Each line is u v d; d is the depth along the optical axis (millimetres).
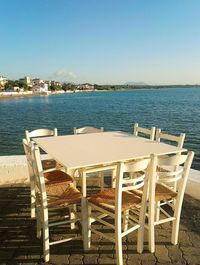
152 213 3340
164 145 4164
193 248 3471
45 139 4668
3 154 15055
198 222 4074
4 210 4496
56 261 3250
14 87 135000
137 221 3463
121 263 3129
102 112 41562
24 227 3996
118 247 3104
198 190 4727
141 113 37812
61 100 87688
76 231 3887
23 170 5699
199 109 41125
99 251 3430
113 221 4172
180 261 3225
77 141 4465
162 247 3502
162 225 4012
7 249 3492
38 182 3346
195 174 5016
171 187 4207
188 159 3387
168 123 26469
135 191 3736
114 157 3473
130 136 4887
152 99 79812
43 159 5504
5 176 5652
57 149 3928
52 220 3965
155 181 3305
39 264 3205
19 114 40812
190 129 22250
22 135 21438
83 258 3297
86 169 4281
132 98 90625
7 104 69250
